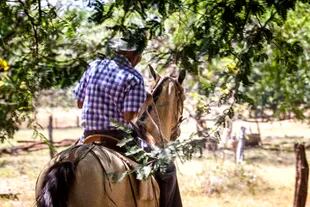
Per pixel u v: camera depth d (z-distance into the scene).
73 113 49.25
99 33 7.25
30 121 8.91
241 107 9.04
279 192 18.67
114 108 5.88
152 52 6.95
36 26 7.14
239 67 5.97
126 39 5.41
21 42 7.88
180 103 6.96
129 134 5.38
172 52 6.46
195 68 6.38
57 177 5.18
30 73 7.65
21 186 17.97
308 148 30.72
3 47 7.87
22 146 29.00
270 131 38.59
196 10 6.61
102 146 5.68
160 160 5.06
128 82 5.85
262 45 6.31
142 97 5.88
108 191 5.33
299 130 39.22
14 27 7.54
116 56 5.88
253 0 5.85
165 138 6.72
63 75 7.46
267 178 21.17
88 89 5.93
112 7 5.59
